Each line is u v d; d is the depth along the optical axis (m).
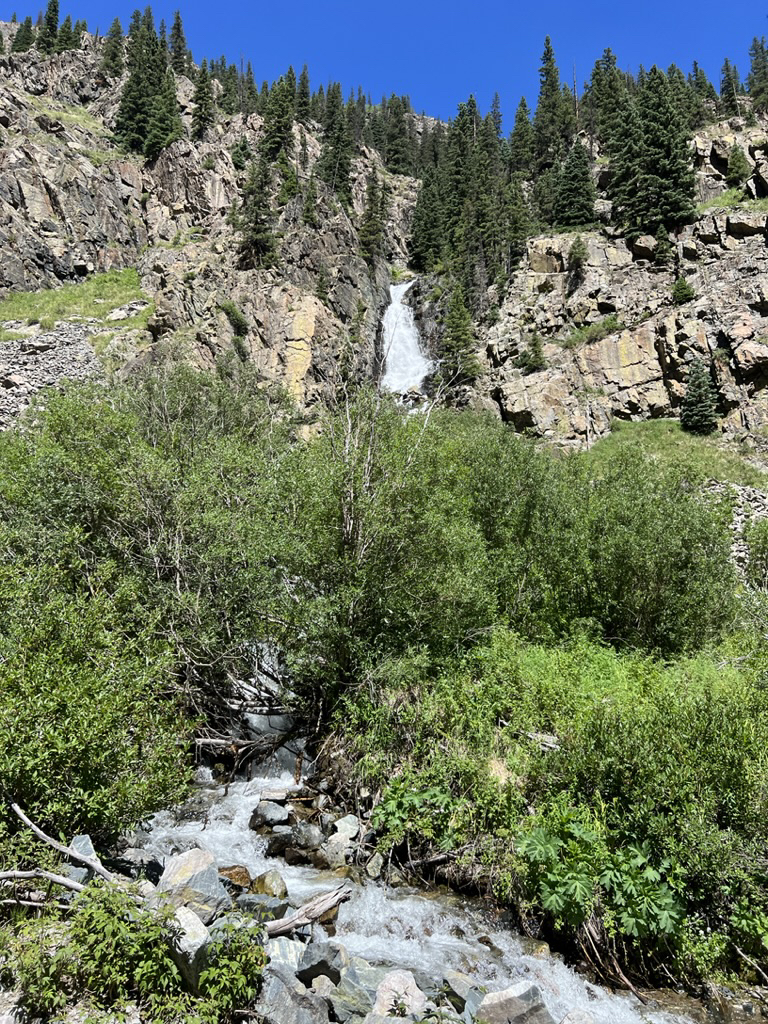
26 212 51.38
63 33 91.50
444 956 6.49
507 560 13.96
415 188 95.19
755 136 55.16
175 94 80.75
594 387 42.25
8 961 4.73
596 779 7.54
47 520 11.31
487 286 55.84
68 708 6.32
